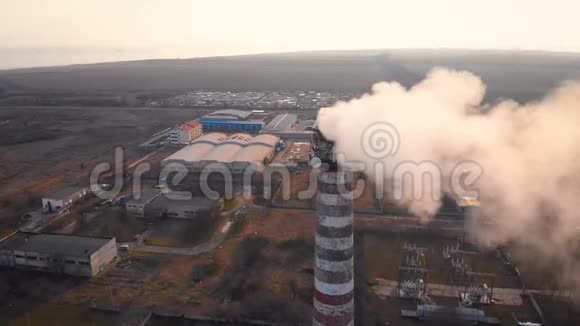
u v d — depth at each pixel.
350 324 25.75
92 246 51.44
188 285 47.59
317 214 25.02
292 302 44.03
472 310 41.59
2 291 46.69
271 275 49.25
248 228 61.41
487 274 49.06
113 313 43.03
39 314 42.91
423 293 44.84
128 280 48.78
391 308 43.22
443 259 52.38
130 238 58.56
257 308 43.09
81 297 45.66
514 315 42.00
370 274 49.03
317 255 25.30
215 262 52.19
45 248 51.00
